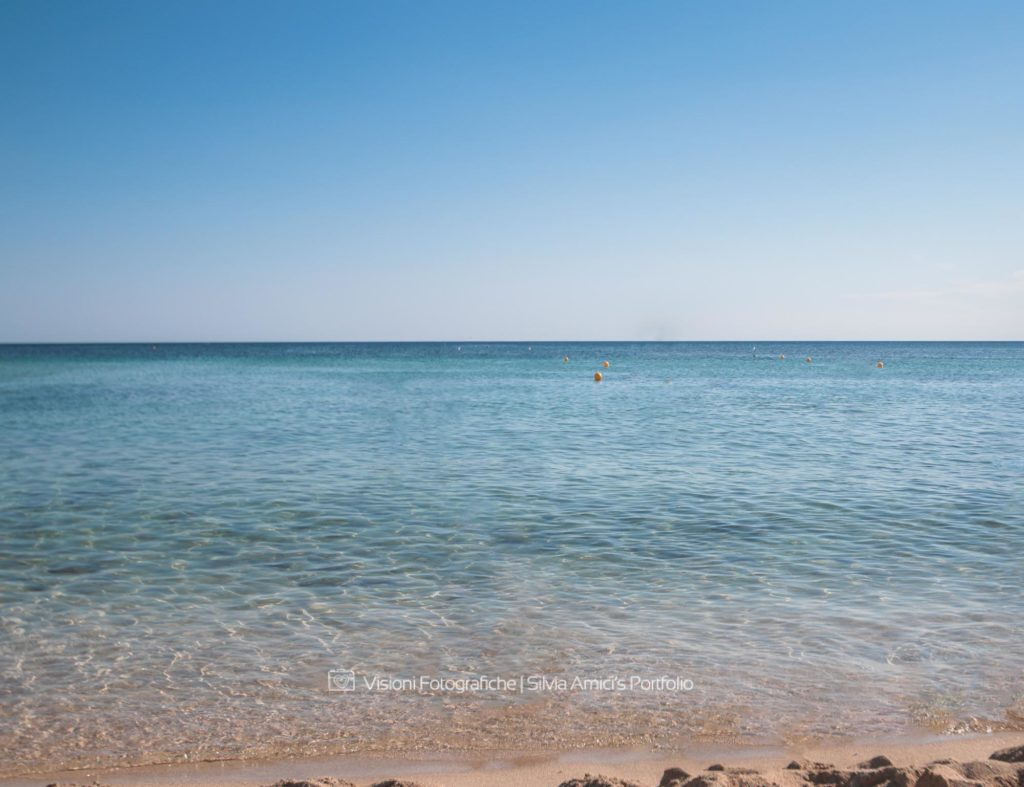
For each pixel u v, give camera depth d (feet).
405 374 200.95
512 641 23.70
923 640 23.48
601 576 29.91
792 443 66.95
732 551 33.19
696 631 24.34
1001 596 27.27
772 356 377.50
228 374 199.62
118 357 360.89
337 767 17.17
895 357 361.51
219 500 43.37
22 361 301.02
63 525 37.81
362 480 49.37
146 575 30.25
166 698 20.24
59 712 19.54
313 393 131.44
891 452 61.46
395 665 22.08
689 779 14.67
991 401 113.70
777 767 16.74
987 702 19.66
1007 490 45.70
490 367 252.42
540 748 17.85
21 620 25.55
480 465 55.11
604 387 148.56
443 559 32.24
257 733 18.54
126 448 63.77
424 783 16.11
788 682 20.84
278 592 28.25
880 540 34.81
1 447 64.34
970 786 13.76
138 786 16.38
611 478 49.93
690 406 105.50
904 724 18.65
